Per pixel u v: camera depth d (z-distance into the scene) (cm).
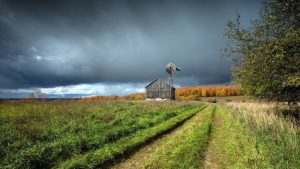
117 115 2162
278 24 1666
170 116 2508
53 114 1939
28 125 1424
